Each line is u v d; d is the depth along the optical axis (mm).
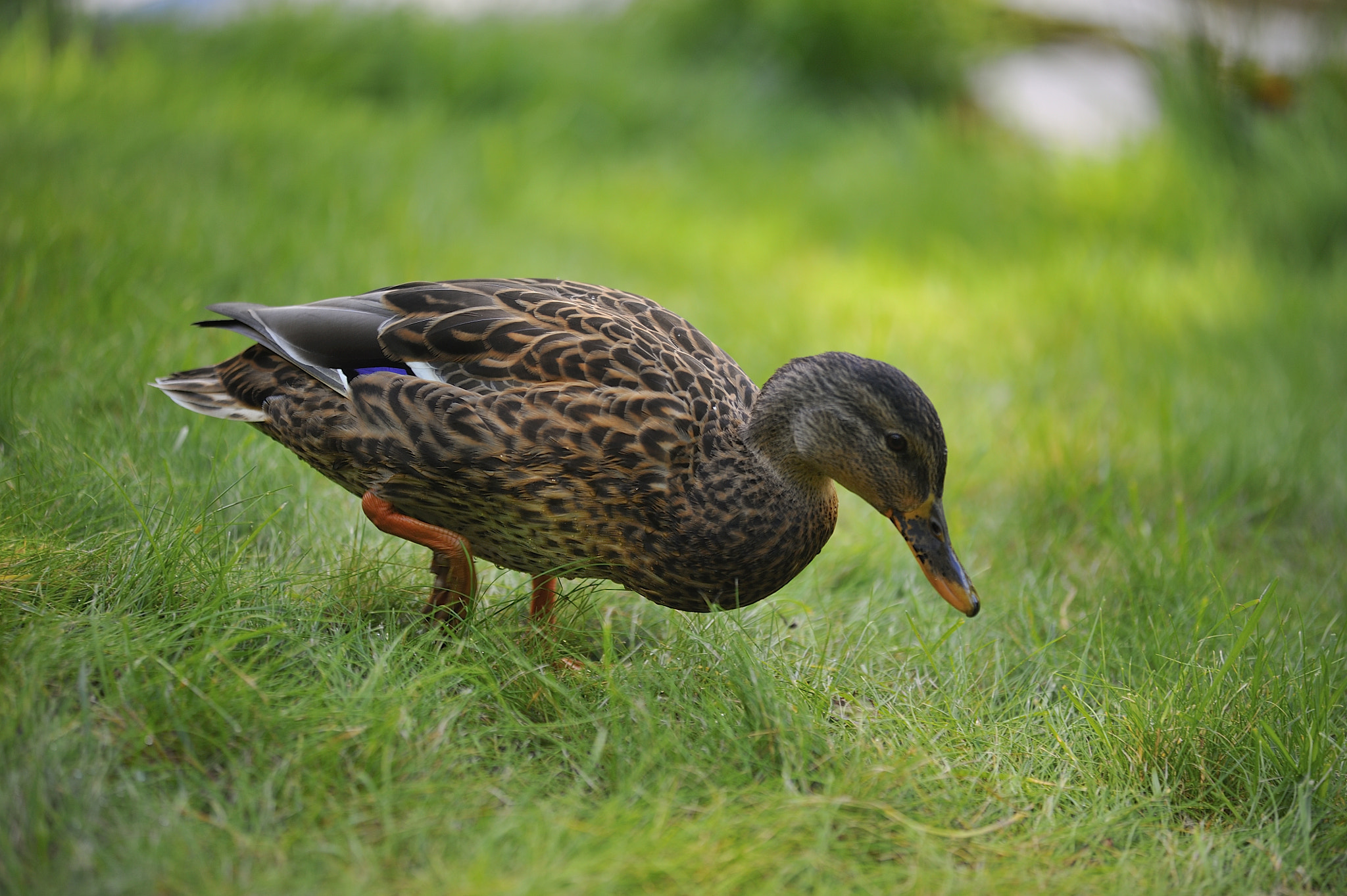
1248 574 6398
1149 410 8688
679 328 5164
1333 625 5656
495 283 5109
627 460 4504
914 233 13688
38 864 3350
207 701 3938
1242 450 7902
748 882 3590
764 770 4188
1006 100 18281
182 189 9367
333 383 4641
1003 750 4586
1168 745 4602
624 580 4789
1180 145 14727
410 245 9320
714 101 16188
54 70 11930
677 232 12344
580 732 4297
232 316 4930
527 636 4809
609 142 15141
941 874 3766
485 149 12688
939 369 9070
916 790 4152
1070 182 14438
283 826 3648
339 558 5297
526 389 4531
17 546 4625
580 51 16391
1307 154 14094
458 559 4766
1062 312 11008
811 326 9773
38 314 6668
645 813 3787
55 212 8016
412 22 15258
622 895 3473
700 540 4590
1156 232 13938
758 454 4770
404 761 3955
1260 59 15500
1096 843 4070
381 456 4602
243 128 11359
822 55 18141
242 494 5570
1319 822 4309
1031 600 5832
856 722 4602
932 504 4766
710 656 4699
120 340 6613
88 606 4480
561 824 3635
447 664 4551
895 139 15727
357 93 14500
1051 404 8711
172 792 3730
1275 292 12016
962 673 5105
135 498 5242
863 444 4680
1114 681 5301
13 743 3646
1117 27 20312
